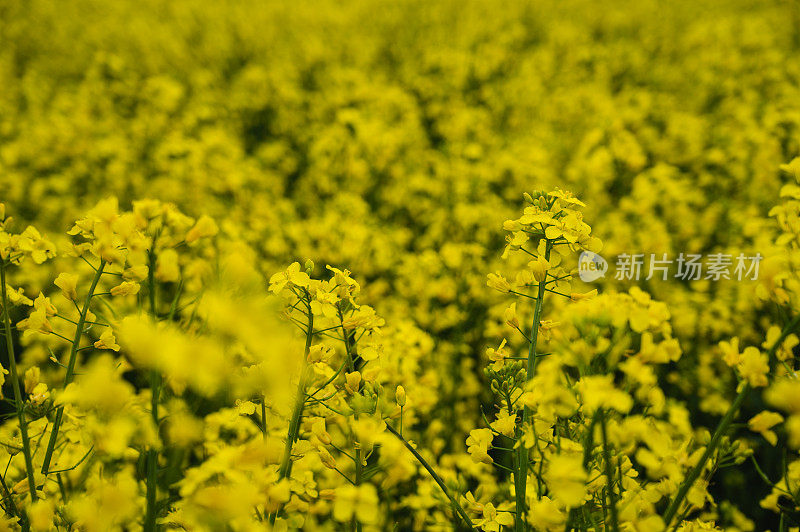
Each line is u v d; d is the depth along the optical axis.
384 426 1.34
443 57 8.70
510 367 1.46
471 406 3.14
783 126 5.93
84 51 9.48
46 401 1.35
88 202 4.95
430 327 3.59
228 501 0.95
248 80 7.86
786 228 1.33
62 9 11.91
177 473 1.36
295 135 6.73
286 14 12.11
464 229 4.66
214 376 0.94
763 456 2.79
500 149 6.09
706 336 3.65
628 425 1.10
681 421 1.36
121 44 9.91
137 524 1.37
